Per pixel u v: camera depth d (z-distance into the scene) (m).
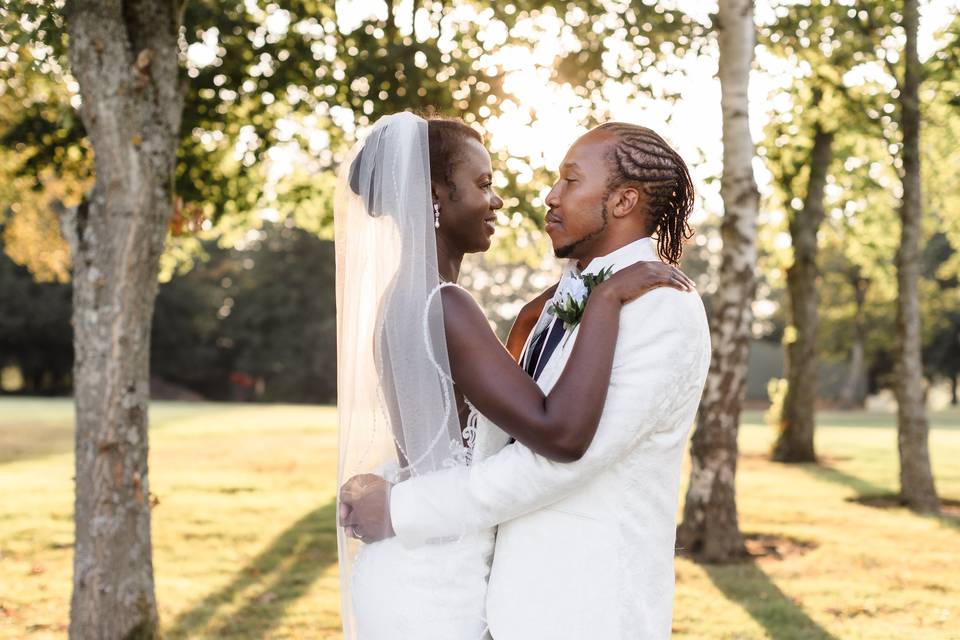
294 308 47.88
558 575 1.83
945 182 12.83
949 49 8.55
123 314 3.96
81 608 3.93
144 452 4.05
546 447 1.74
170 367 47.28
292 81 7.12
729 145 7.31
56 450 15.98
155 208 4.00
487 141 6.41
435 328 1.88
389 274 1.99
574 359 1.77
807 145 12.39
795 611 5.83
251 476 13.02
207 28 6.77
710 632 5.39
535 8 6.99
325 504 10.48
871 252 14.27
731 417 7.59
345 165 2.19
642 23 7.03
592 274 1.97
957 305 41.97
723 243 7.50
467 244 2.09
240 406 36.28
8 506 9.76
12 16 4.11
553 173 6.70
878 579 6.80
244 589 6.38
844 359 42.03
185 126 7.21
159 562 7.24
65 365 45.00
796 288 15.77
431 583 1.88
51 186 9.83
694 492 7.70
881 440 21.39
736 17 7.16
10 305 42.22
